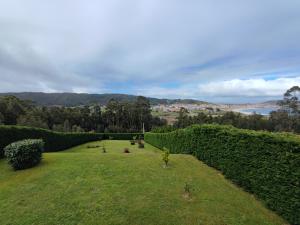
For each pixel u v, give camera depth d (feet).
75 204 29.91
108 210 28.55
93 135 191.11
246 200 33.45
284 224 27.89
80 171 40.65
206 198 32.55
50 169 41.78
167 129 146.41
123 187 34.73
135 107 350.43
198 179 39.81
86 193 32.78
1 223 26.73
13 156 42.57
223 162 43.65
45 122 257.14
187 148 61.72
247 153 36.76
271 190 31.22
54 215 27.78
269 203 31.53
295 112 257.96
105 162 45.93
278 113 263.08
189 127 64.18
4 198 32.32
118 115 341.41
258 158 34.14
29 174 40.27
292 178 27.73
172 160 50.14
